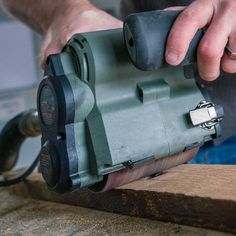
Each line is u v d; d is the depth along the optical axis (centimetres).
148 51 60
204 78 68
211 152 109
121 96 66
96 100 64
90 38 64
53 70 64
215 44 64
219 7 66
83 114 64
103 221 71
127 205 71
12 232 71
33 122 96
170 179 72
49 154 65
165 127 69
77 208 79
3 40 181
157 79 70
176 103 71
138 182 73
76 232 68
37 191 87
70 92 63
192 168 78
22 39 186
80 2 90
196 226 63
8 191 92
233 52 67
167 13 63
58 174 65
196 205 62
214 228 61
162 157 70
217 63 65
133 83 68
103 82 65
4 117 185
